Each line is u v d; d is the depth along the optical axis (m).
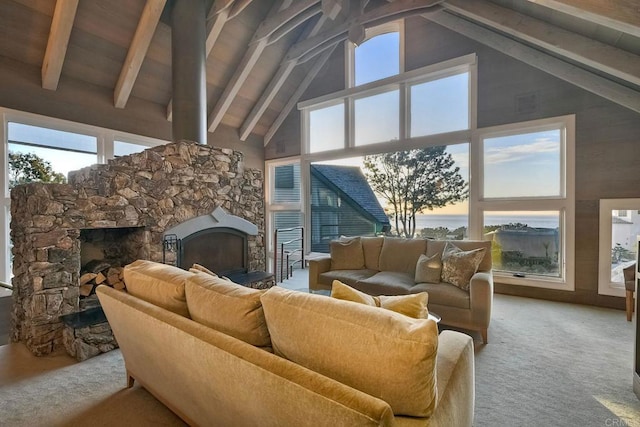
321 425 0.88
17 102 3.57
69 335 2.58
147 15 3.73
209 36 4.34
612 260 3.58
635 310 1.93
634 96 3.34
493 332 2.90
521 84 4.05
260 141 6.64
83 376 2.23
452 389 1.21
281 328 1.16
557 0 2.33
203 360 1.21
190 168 3.78
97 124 4.25
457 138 4.55
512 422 1.69
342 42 5.62
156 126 4.92
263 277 4.22
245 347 1.11
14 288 2.92
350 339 0.99
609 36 2.84
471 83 4.39
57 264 2.70
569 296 3.80
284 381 0.93
